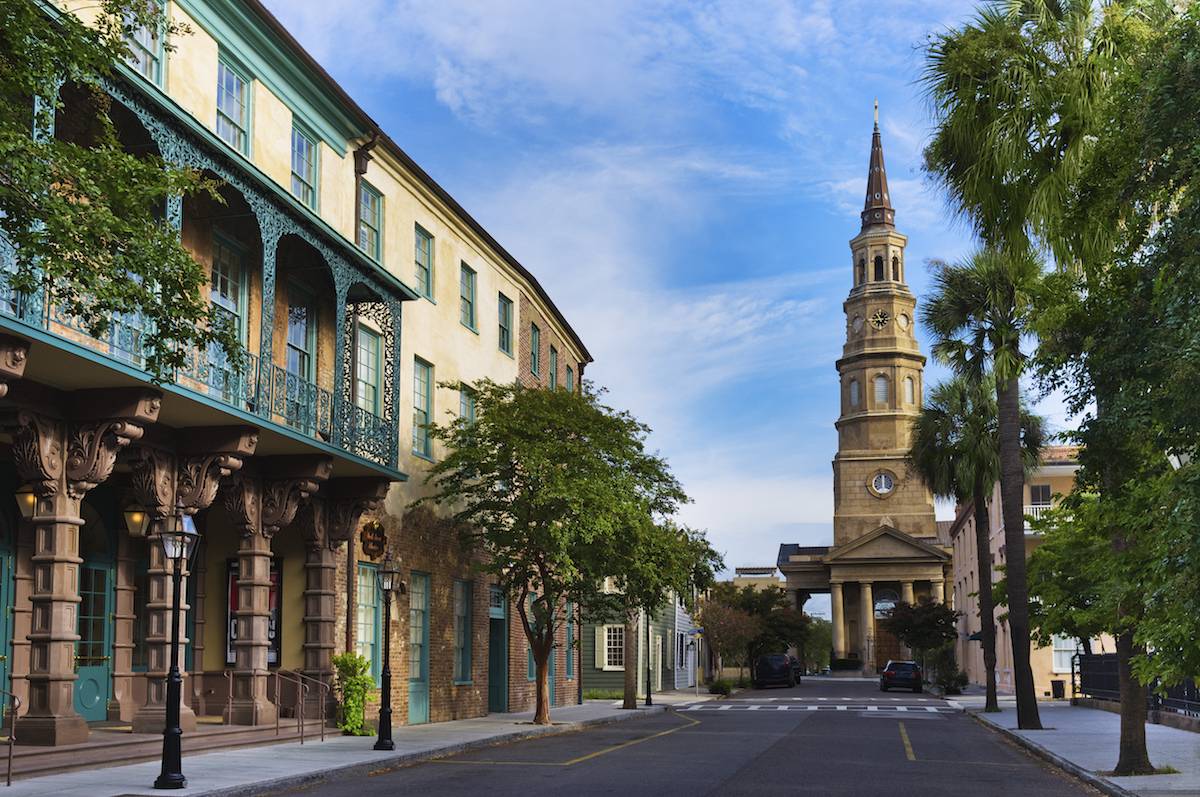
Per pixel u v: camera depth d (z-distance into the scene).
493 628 32.88
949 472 39.91
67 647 14.98
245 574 19.64
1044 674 50.91
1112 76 12.80
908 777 16.53
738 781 15.59
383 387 23.03
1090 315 12.63
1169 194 11.00
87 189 10.00
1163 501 9.85
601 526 24.80
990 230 14.67
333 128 22.97
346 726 21.42
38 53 10.14
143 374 14.66
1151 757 19.16
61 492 15.11
